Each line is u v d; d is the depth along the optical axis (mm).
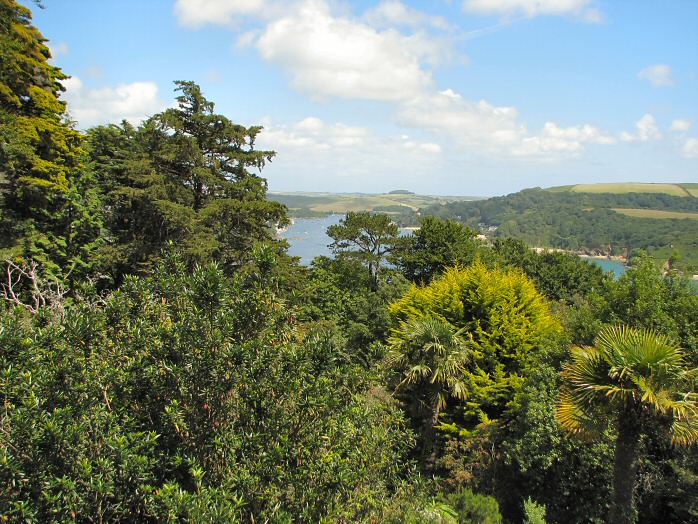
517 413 14633
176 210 21609
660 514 11609
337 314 34250
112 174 27562
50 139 21875
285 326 6723
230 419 6008
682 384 8242
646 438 11273
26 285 20359
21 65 20984
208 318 6117
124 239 25938
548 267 38688
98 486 4512
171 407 5340
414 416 17328
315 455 5852
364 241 44688
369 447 6777
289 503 5746
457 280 20844
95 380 5641
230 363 5898
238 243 24688
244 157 25344
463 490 12633
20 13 21062
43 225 23125
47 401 5250
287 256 25281
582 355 9023
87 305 6723
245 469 5387
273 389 6074
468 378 17094
